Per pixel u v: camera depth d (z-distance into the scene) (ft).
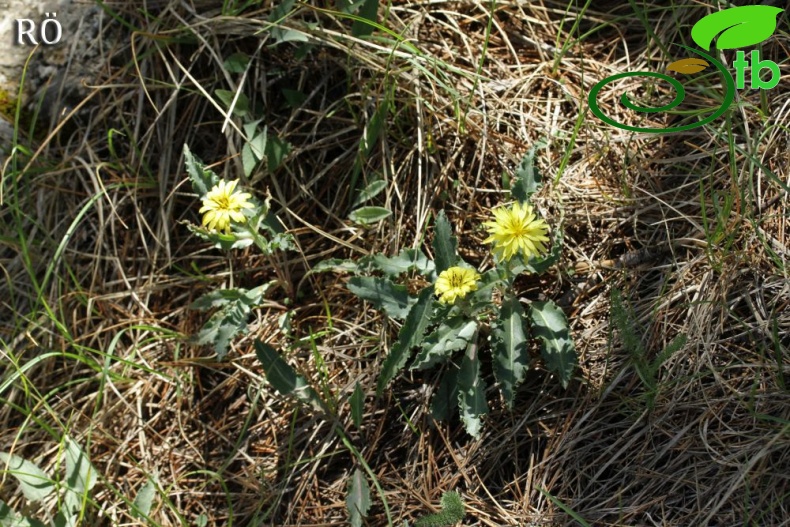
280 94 3.37
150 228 3.32
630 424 3.05
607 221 3.23
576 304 3.18
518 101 3.34
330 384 3.21
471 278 2.98
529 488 3.05
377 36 3.33
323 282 3.29
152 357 3.27
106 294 3.30
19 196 3.33
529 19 3.41
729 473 2.96
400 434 3.15
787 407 2.97
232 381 3.24
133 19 3.38
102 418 3.21
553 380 3.12
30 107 3.35
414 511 3.08
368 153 3.31
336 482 3.14
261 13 3.34
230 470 3.17
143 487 3.10
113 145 3.36
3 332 3.28
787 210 3.11
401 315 3.12
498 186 3.28
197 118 3.36
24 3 3.38
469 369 3.07
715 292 3.07
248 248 3.31
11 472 3.07
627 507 2.98
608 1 3.41
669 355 2.97
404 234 3.28
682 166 3.21
